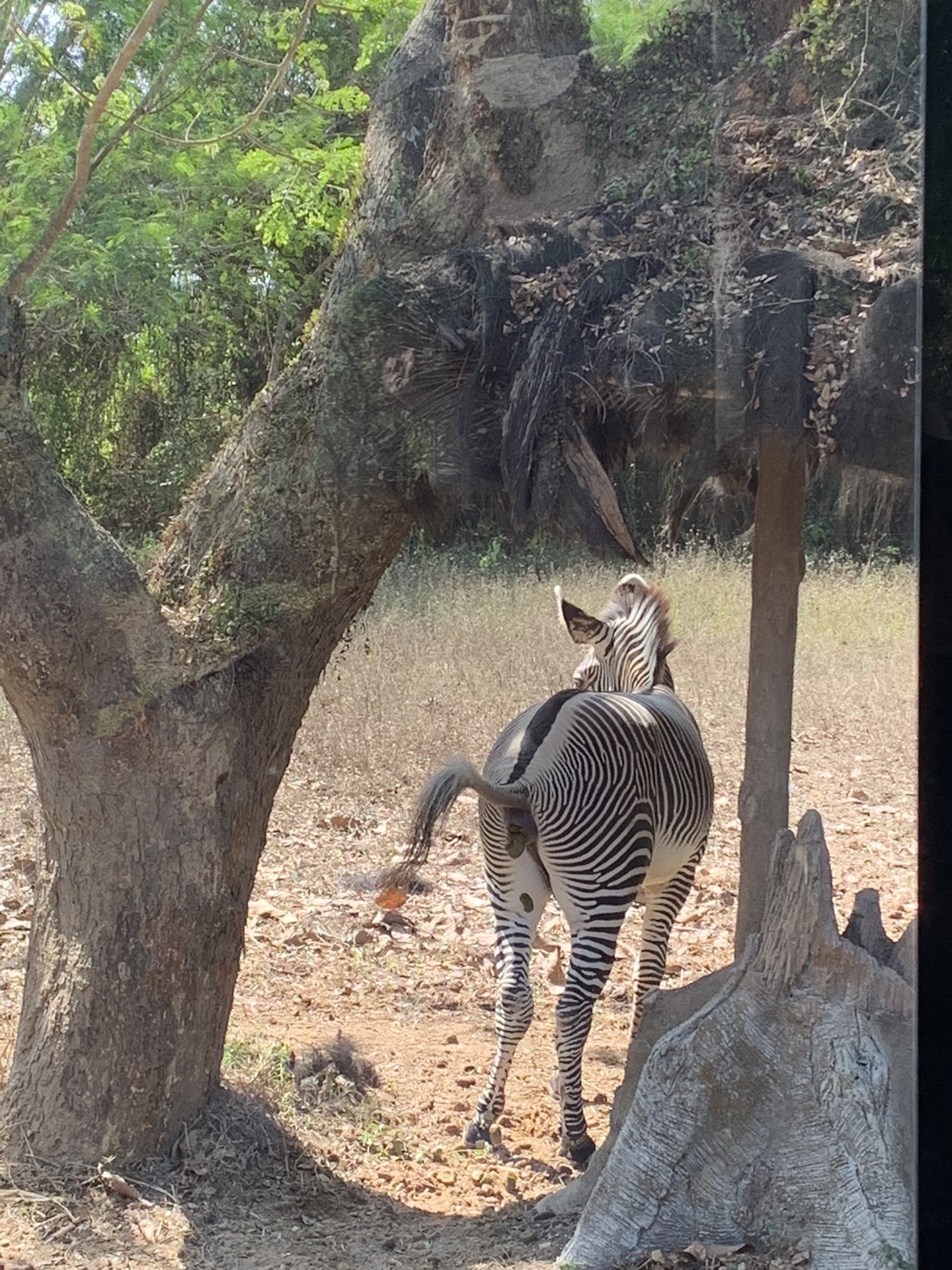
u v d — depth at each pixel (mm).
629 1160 2336
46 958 2740
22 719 2689
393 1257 2414
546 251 2254
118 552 2617
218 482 2729
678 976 3869
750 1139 2303
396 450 2447
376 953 4074
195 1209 2543
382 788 3994
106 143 2443
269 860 4137
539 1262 2373
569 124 2289
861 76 2107
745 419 2154
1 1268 2318
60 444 2709
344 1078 3219
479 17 2328
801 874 2354
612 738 3074
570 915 3037
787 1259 2186
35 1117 2664
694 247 2170
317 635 2789
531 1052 3664
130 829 2654
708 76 2211
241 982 3809
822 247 2100
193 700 2666
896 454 2127
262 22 2596
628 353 2160
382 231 2443
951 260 1958
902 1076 2217
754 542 3010
